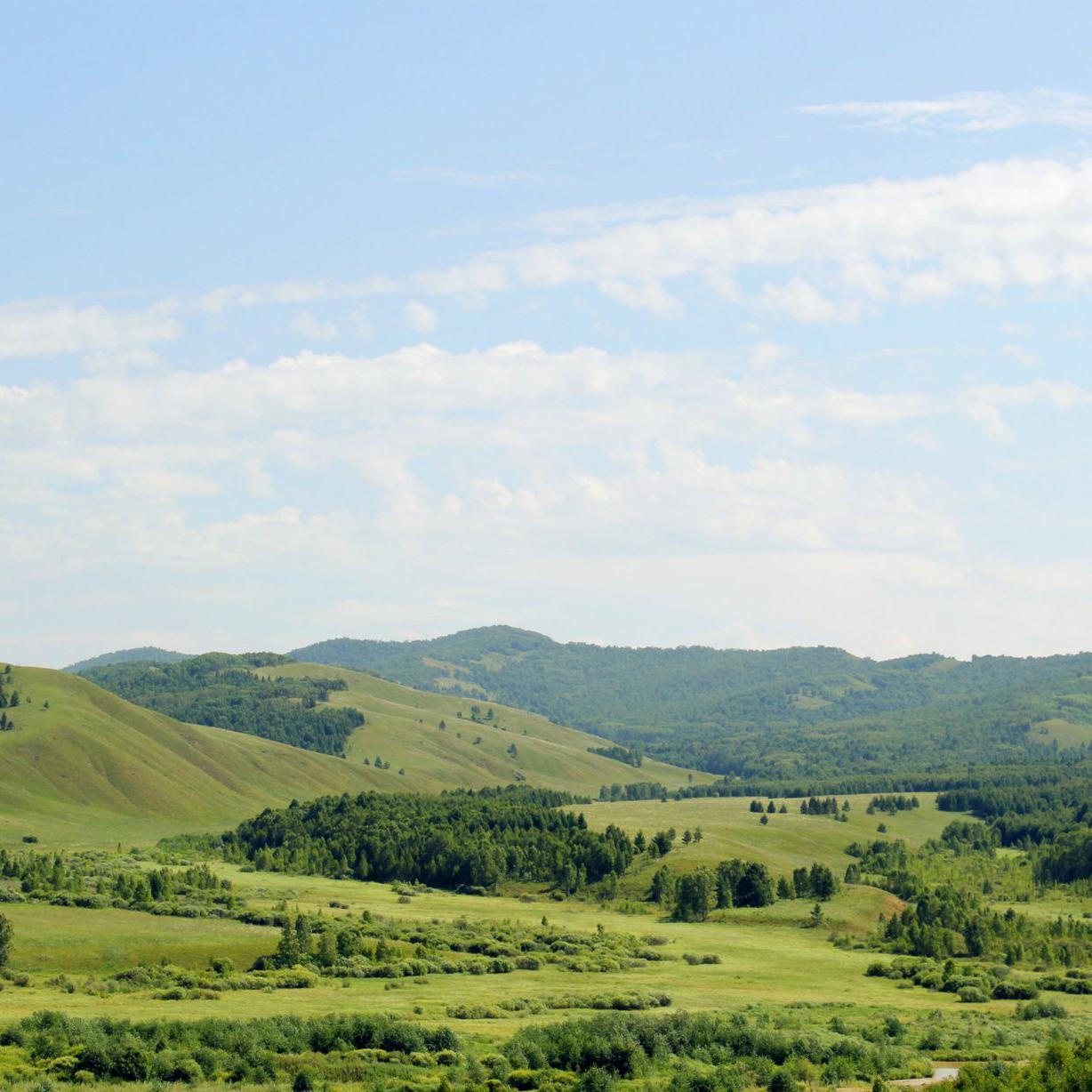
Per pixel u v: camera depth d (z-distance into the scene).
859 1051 130.25
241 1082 108.25
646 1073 118.94
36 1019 122.00
